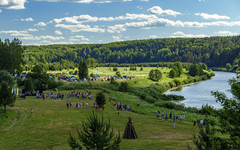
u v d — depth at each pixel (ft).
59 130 113.91
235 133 43.32
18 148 89.76
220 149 42.63
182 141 95.09
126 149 82.43
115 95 248.11
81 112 156.15
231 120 44.65
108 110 171.94
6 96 142.00
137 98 259.39
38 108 163.84
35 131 112.27
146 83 398.21
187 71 648.38
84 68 398.42
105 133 54.54
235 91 45.83
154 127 125.70
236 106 44.83
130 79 425.69
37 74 287.69
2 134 107.45
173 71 501.15
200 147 53.72
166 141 95.20
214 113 47.50
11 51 305.73
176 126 130.21
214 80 502.38
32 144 94.12
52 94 213.05
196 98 293.43
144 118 150.71
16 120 131.85
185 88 393.09
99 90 267.59
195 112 208.33
